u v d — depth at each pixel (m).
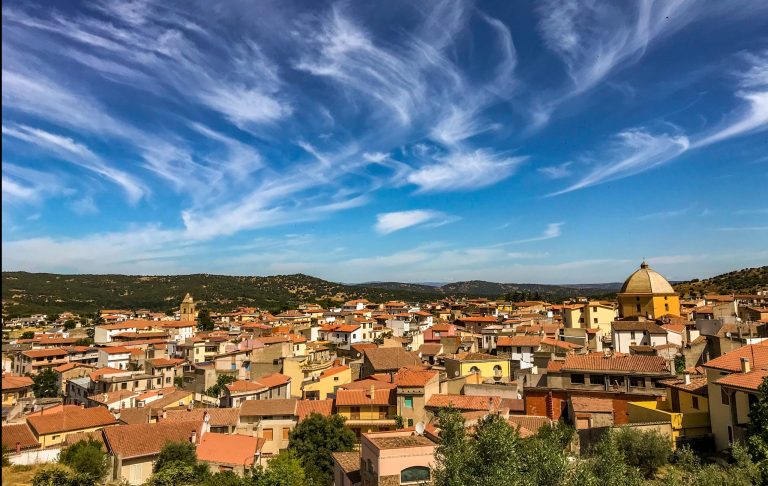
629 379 63.47
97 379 110.44
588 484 26.31
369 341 151.88
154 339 173.38
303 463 59.50
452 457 28.17
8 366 150.38
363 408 70.19
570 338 108.31
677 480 34.66
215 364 114.00
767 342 61.06
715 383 47.69
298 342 130.62
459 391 77.94
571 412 59.47
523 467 26.98
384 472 39.75
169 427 63.06
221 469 56.69
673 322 112.44
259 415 71.44
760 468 30.09
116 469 55.69
